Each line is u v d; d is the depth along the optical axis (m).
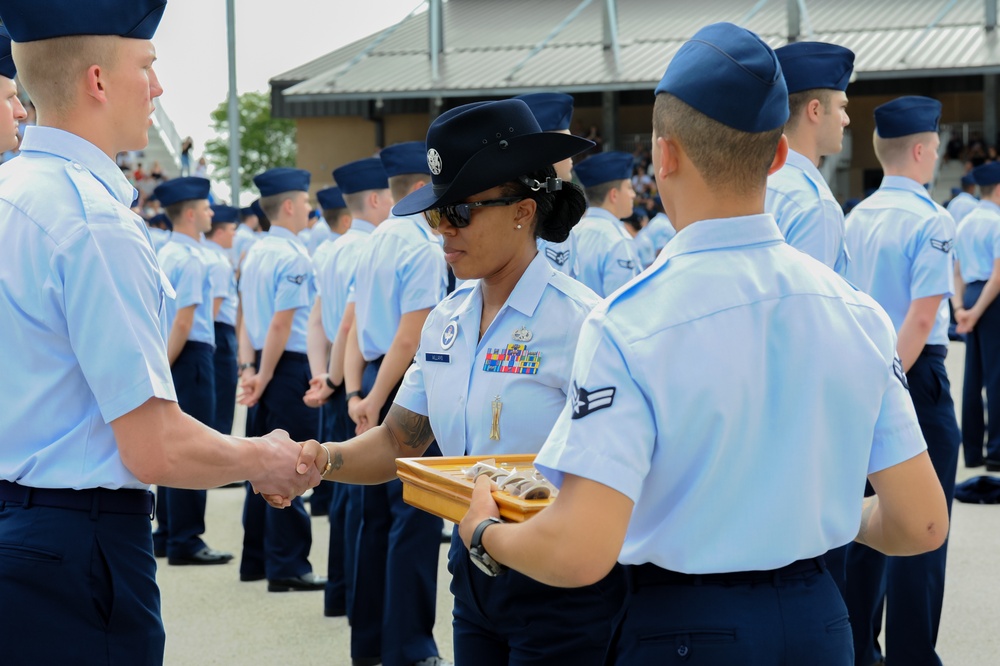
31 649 2.29
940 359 4.25
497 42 28.67
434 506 2.31
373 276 4.67
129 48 2.45
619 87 24.00
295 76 31.47
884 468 1.92
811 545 1.87
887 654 4.07
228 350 8.35
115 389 2.25
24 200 2.31
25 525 2.30
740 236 1.86
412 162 4.89
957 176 27.19
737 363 1.79
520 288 2.56
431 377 2.72
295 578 5.84
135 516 2.41
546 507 1.88
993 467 8.16
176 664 4.68
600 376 1.76
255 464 2.61
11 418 2.30
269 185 6.35
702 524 1.82
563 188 2.60
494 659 2.64
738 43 1.83
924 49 24.22
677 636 1.83
